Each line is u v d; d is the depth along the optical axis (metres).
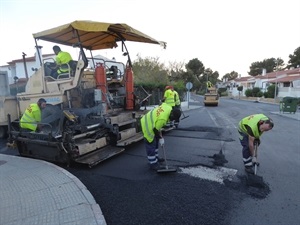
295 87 30.12
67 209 3.04
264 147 6.50
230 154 5.77
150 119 4.52
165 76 26.56
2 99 7.65
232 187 3.91
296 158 5.49
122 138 6.16
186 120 12.23
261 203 3.39
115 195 3.65
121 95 8.03
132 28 6.09
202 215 3.08
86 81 6.94
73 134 5.04
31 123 5.21
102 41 7.76
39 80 6.40
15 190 3.60
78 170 4.78
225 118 13.09
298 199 3.51
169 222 2.93
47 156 5.31
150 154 4.69
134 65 26.20
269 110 18.59
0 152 6.39
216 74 78.94
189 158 5.48
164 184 4.04
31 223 2.74
